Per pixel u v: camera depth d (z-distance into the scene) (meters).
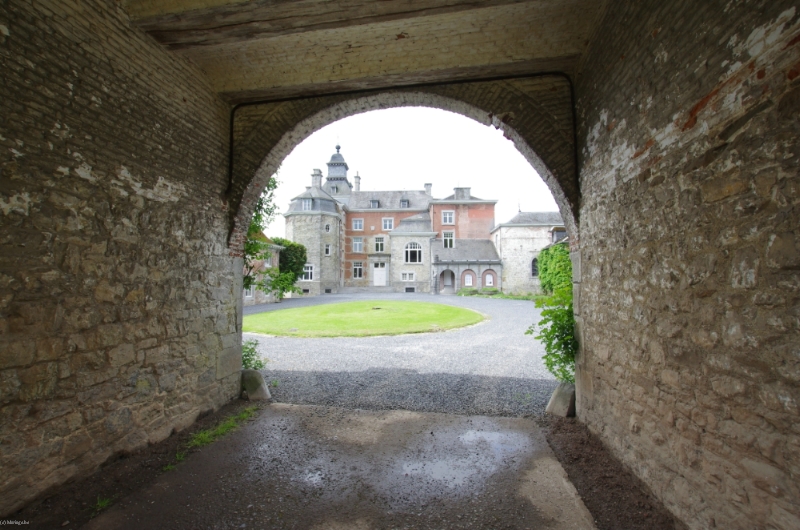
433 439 3.80
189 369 3.94
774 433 1.60
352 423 4.21
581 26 3.43
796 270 1.48
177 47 3.55
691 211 2.10
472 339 9.79
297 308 17.83
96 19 2.87
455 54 3.83
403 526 2.49
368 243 37.03
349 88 4.29
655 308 2.48
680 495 2.25
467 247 31.34
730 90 1.79
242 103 4.58
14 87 2.34
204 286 4.16
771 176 1.58
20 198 2.37
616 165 3.00
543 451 3.50
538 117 4.04
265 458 3.39
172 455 3.38
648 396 2.60
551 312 4.33
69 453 2.71
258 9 3.04
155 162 3.45
